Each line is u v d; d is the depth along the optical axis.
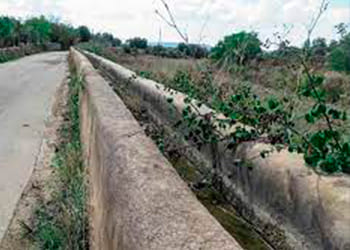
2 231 3.99
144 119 7.43
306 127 3.87
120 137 3.27
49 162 6.14
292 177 2.91
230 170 3.84
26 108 10.70
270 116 3.74
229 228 3.33
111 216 2.44
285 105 4.20
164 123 6.32
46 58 39.19
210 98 5.55
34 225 4.10
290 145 3.29
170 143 5.48
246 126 3.96
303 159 3.06
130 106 7.98
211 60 6.19
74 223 3.63
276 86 5.62
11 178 5.41
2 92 13.72
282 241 2.95
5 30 45.78
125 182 2.42
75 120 8.32
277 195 3.05
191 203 2.09
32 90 14.61
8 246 3.73
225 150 3.95
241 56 5.73
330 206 2.49
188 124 4.98
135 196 2.18
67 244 3.51
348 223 2.33
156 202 2.08
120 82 11.37
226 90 5.43
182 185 2.33
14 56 37.38
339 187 2.56
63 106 11.16
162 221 1.90
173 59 11.46
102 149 3.46
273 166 3.15
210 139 4.34
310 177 2.78
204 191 4.09
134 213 2.04
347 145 2.88
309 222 2.67
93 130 4.57
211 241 1.74
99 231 2.93
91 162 4.33
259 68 6.09
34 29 63.28
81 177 4.45
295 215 2.83
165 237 1.77
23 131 8.08
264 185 3.22
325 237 2.49
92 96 5.52
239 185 3.65
